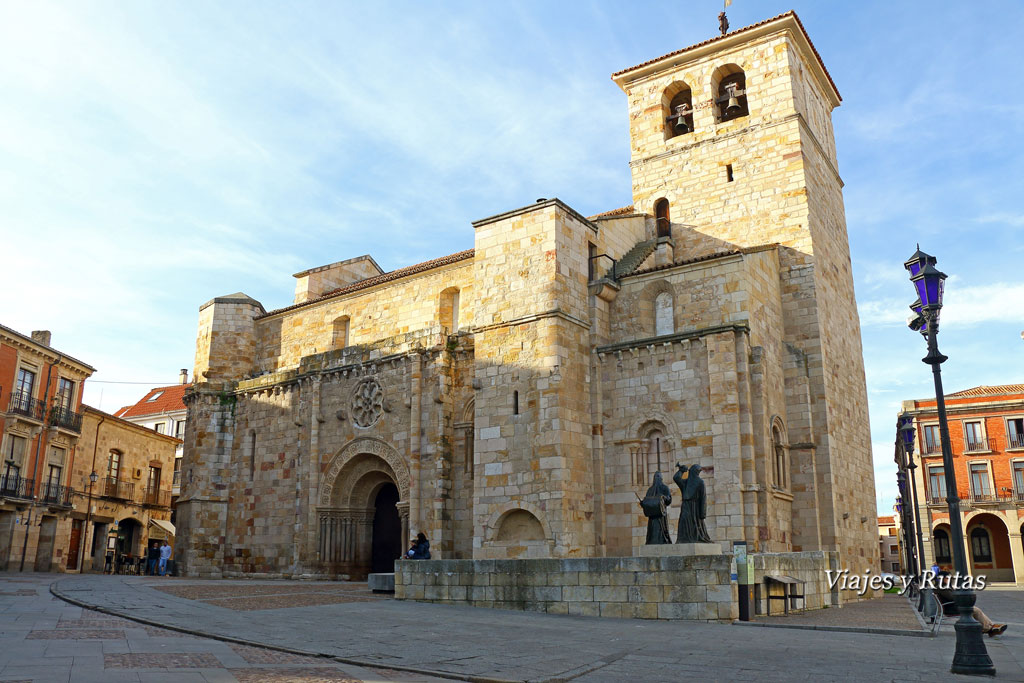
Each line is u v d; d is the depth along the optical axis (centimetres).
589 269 3484
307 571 3772
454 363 3550
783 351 3431
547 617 2067
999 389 6994
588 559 2180
